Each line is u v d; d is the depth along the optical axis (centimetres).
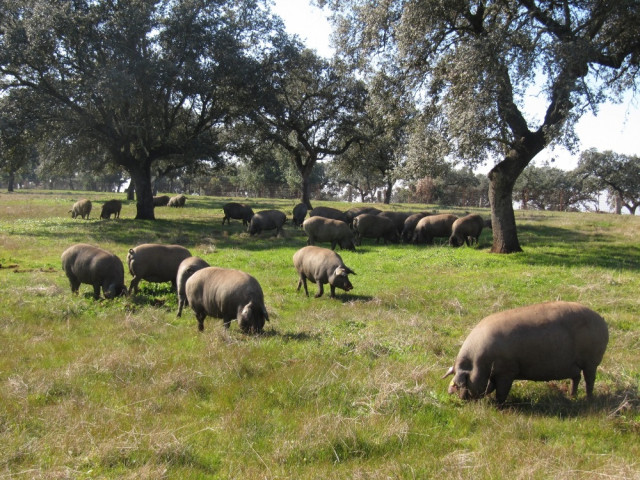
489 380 615
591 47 1523
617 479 424
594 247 2009
